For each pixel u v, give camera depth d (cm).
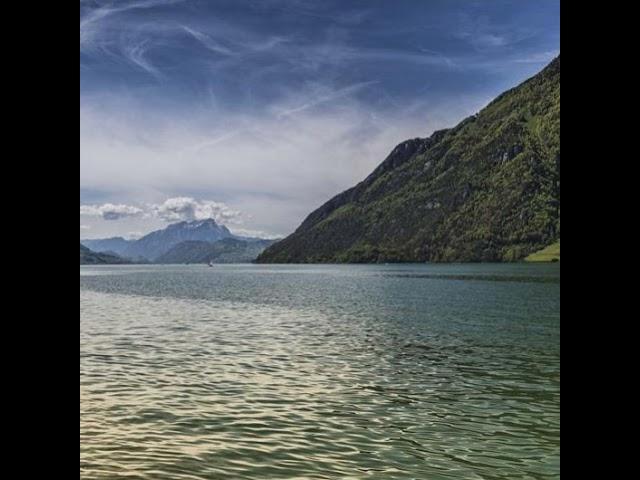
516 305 5969
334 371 2406
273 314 5119
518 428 1586
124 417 1611
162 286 10688
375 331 3847
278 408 1759
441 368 2508
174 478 1155
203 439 1426
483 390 2070
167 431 1486
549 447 1425
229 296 7700
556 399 1928
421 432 1539
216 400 1845
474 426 1605
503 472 1252
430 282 11288
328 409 1764
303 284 11188
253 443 1407
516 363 2645
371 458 1323
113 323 4347
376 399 1909
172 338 3450
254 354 2836
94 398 1842
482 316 4875
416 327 4084
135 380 2156
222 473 1194
